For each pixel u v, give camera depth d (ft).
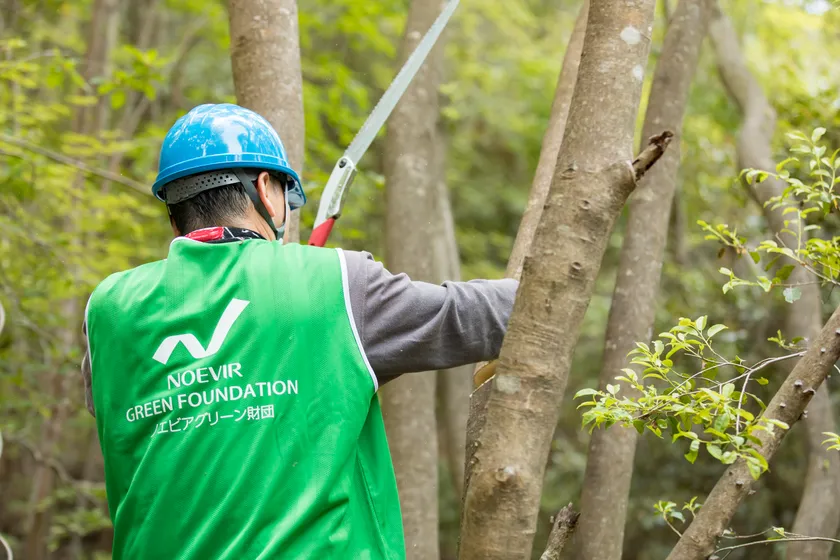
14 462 48.11
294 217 10.72
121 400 6.62
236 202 7.04
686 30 14.65
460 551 6.72
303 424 6.25
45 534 39.11
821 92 19.61
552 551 7.53
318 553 6.03
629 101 6.77
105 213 29.19
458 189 53.93
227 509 6.11
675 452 29.81
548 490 34.94
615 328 13.78
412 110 18.79
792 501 26.71
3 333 29.45
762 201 16.57
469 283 7.07
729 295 25.41
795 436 26.23
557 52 49.03
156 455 6.37
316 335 6.40
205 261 6.72
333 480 6.18
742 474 7.69
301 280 6.52
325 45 45.80
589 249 6.61
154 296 6.66
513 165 57.00
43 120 27.76
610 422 7.66
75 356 28.09
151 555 6.31
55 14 43.70
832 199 9.16
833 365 7.70
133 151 32.91
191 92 45.55
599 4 6.93
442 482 39.68
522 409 6.54
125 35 49.34
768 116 19.76
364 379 6.40
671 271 30.19
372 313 6.57
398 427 18.13
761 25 34.22
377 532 6.44
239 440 6.22
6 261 28.78
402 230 18.65
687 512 21.15
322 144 27.58
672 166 14.33
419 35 18.45
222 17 42.01
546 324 6.57
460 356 6.88
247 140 7.11
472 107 48.75
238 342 6.38
